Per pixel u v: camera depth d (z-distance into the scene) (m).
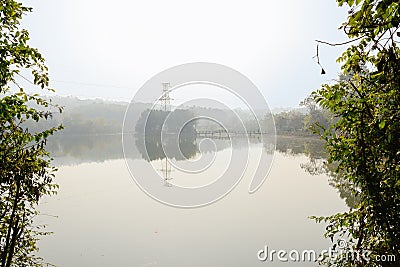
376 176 2.25
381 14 1.78
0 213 3.14
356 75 2.36
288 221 8.60
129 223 9.05
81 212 10.20
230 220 8.95
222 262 6.38
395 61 1.94
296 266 5.94
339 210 9.08
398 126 2.07
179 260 6.56
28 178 3.04
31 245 3.66
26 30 2.86
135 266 6.26
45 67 2.96
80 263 6.46
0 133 2.81
